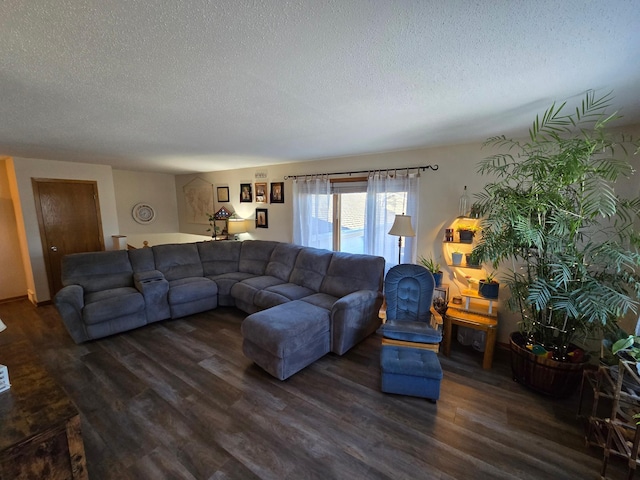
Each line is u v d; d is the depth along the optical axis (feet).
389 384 7.27
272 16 3.25
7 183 14.33
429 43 3.81
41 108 6.39
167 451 5.66
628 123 7.45
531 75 4.74
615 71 4.55
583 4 3.02
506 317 9.75
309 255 12.71
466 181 9.98
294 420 6.51
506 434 6.13
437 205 10.59
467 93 5.52
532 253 7.28
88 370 8.46
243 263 15.02
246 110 6.56
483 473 5.23
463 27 3.45
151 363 8.86
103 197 15.61
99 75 4.75
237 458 5.52
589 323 7.07
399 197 11.27
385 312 9.32
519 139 8.95
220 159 13.97
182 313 12.28
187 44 3.84
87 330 10.08
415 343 7.99
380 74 4.73
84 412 6.73
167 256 13.75
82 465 4.29
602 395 5.66
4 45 3.78
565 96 5.66
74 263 11.52
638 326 7.03
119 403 7.04
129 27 3.45
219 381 7.97
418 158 10.87
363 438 6.02
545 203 6.43
